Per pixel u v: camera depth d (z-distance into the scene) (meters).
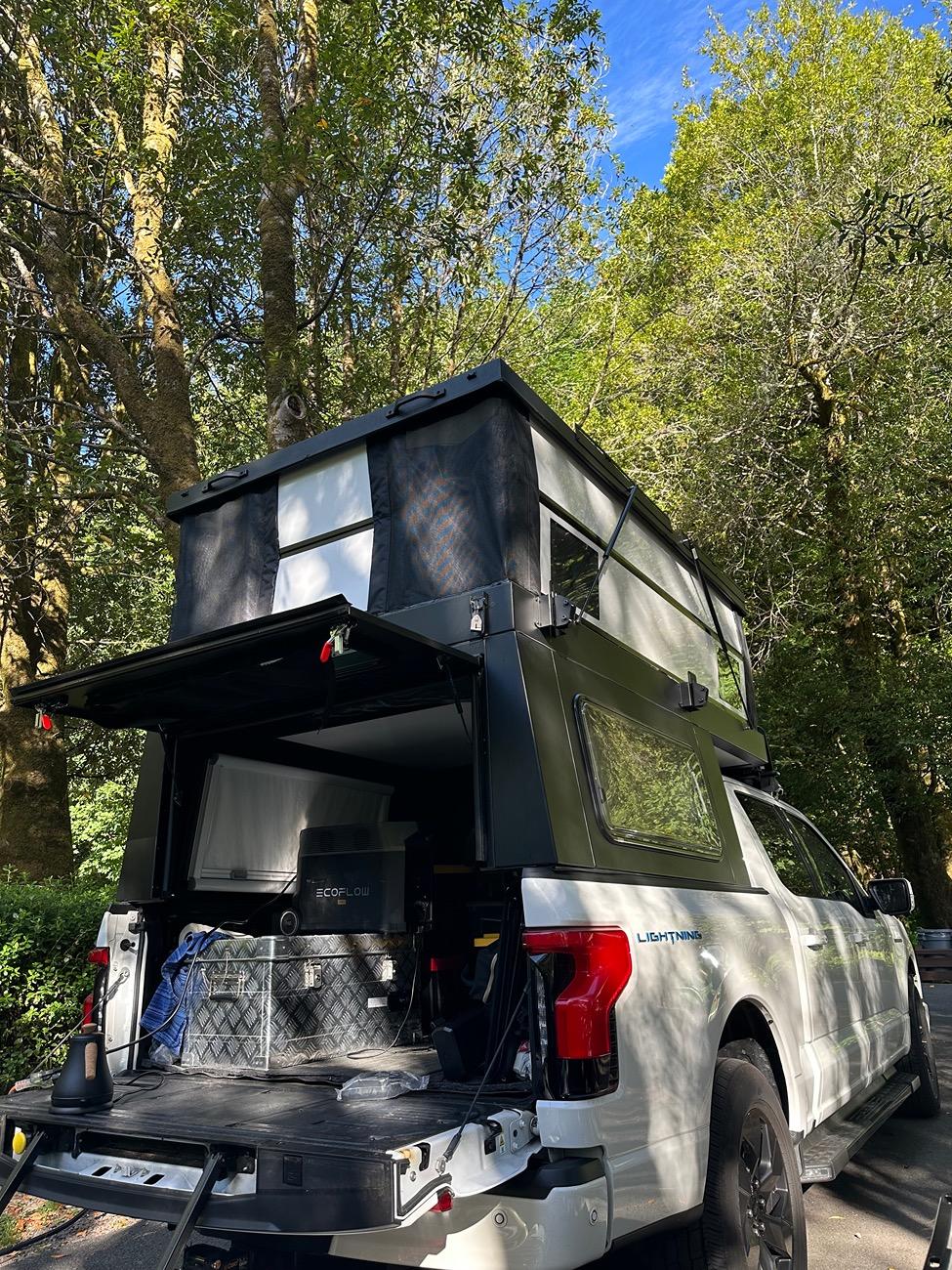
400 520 3.60
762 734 5.95
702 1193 2.79
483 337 11.88
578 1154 2.43
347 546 3.79
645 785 3.37
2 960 6.05
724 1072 3.05
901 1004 5.61
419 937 3.84
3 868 10.23
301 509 3.99
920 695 12.49
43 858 10.76
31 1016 6.10
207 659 3.01
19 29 9.46
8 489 9.57
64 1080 2.85
